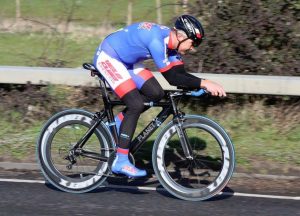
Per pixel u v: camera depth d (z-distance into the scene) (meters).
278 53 21.62
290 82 19.08
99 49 14.80
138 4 34.16
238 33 21.23
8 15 32.84
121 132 14.58
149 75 14.88
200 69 21.42
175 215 13.70
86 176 15.32
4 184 15.80
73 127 15.45
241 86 19.33
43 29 30.78
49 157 15.20
